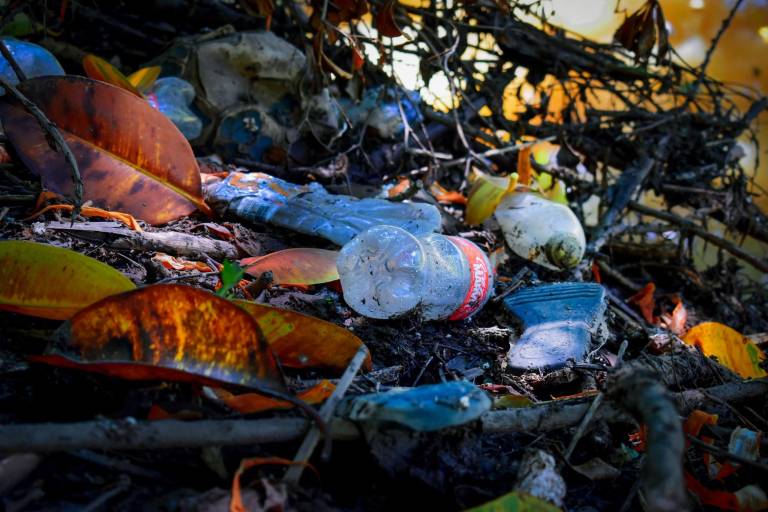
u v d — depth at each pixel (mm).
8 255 491
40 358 432
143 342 440
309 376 520
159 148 671
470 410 426
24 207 652
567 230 779
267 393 420
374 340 602
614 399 413
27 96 631
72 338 434
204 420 411
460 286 634
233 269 511
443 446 449
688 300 919
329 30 781
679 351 655
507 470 463
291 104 889
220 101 848
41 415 436
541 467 434
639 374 403
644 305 823
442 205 860
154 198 684
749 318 909
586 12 1716
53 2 932
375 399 434
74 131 646
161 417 424
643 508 451
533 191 845
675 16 1946
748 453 509
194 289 435
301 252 639
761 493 482
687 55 1946
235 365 434
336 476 439
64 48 868
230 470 421
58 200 658
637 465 511
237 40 846
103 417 399
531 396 576
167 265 625
